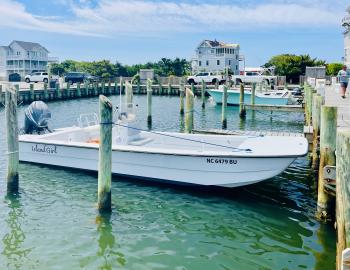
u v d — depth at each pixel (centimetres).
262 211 939
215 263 712
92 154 1182
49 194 1046
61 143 1217
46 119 1465
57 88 4212
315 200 1005
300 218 894
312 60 5841
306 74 4816
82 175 1201
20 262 707
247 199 1015
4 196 1028
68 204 977
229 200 1009
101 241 788
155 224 870
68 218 894
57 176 1191
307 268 689
